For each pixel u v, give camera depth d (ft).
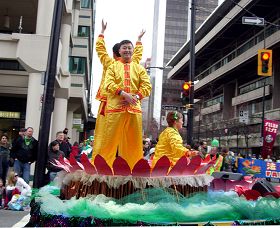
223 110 255.70
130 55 20.01
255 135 188.03
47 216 14.15
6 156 40.68
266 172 85.30
